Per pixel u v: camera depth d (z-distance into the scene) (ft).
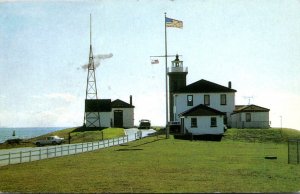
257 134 232.12
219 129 237.66
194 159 126.11
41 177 95.50
